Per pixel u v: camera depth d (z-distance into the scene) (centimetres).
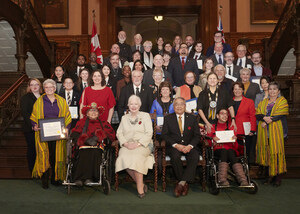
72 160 502
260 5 1316
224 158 477
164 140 502
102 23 1330
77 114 580
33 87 555
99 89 551
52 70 1102
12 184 538
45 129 495
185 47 675
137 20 1895
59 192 488
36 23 1009
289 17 934
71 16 1355
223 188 501
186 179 465
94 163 475
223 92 538
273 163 507
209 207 415
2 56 1009
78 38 1345
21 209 409
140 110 572
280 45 966
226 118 505
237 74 661
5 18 821
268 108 528
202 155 495
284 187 507
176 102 506
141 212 398
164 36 2111
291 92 709
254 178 555
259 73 695
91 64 723
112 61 679
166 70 679
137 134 496
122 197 461
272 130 515
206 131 512
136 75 568
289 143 609
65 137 502
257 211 398
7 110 692
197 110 545
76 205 426
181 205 424
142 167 461
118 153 502
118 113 575
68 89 599
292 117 661
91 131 496
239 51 709
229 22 1326
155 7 1384
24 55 888
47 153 505
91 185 478
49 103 516
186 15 1545
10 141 632
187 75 586
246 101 543
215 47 716
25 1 902
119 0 1363
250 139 561
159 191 492
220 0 1331
